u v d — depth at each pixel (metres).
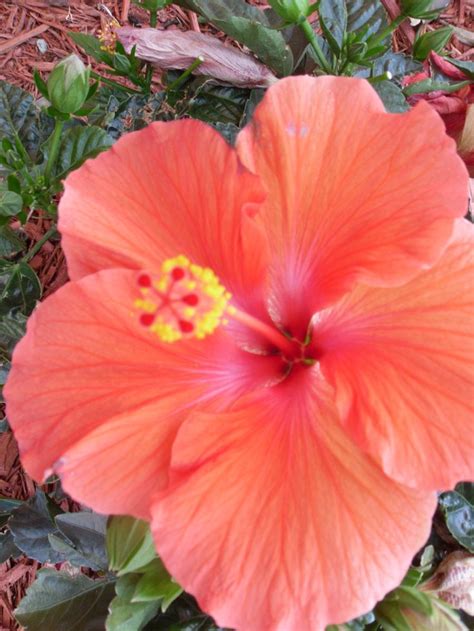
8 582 0.32
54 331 0.18
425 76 0.31
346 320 0.19
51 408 0.17
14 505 0.32
